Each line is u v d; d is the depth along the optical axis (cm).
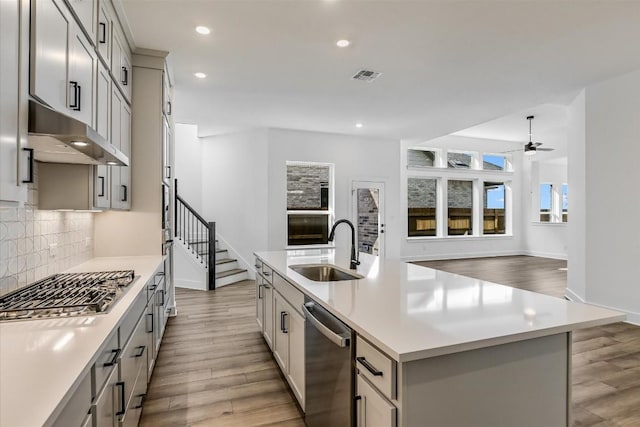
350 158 723
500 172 975
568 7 265
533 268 771
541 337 135
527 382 132
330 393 162
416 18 281
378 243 752
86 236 294
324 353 170
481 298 172
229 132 684
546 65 373
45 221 221
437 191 927
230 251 689
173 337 362
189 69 380
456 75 399
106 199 250
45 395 84
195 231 698
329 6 264
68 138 138
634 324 398
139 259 307
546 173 991
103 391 124
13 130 115
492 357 126
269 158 651
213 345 341
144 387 222
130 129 319
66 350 112
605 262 429
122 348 154
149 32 299
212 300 510
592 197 443
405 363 112
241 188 679
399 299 171
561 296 524
